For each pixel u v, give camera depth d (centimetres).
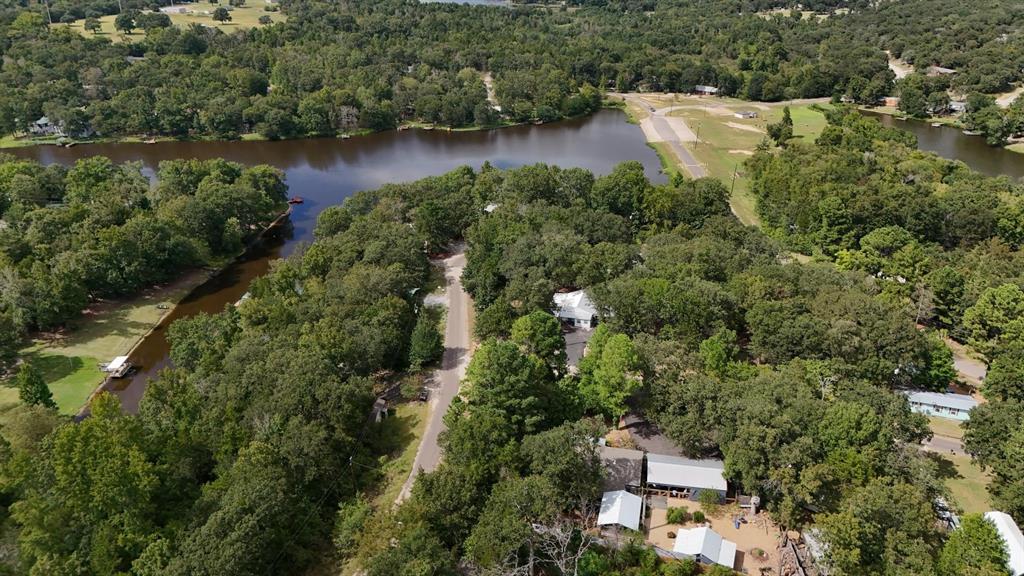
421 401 12031
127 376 13675
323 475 9650
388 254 15362
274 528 8338
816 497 8819
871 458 8894
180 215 17950
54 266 15138
